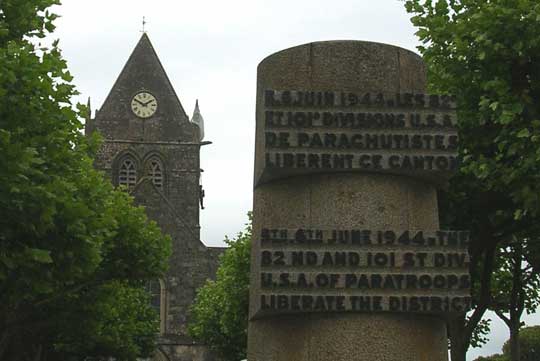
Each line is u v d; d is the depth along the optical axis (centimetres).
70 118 1273
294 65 1080
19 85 1188
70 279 1333
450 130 1042
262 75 1123
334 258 990
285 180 1059
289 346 997
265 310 980
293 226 1036
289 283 980
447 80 1253
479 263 1611
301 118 1028
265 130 1023
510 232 1370
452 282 998
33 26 1331
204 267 5072
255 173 1130
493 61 1204
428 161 1030
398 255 999
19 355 2542
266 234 995
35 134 1235
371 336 978
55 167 1254
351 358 970
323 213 1026
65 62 1270
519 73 1208
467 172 1195
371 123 1035
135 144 6106
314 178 1039
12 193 1091
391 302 984
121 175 6053
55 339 2706
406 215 1038
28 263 1173
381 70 1073
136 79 6256
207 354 4850
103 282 2206
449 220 1377
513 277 1725
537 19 1119
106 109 6169
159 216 5159
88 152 1534
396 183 1042
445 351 1034
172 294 4994
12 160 1065
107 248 2100
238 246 3572
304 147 1022
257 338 1059
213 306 4100
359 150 1028
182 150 6153
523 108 1161
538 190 1127
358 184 1030
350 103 1038
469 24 1211
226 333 3888
